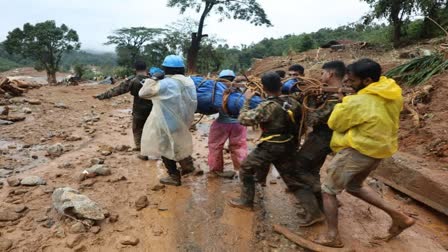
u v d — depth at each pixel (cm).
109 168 530
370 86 335
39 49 4506
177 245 368
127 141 714
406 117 748
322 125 397
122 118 948
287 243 383
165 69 462
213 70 3806
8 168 536
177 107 452
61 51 4691
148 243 367
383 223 434
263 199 478
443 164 558
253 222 416
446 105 725
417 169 532
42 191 450
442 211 481
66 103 1085
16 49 4572
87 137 729
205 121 971
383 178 587
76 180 491
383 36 2227
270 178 555
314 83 396
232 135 520
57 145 626
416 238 413
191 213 426
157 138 461
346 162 346
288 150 398
